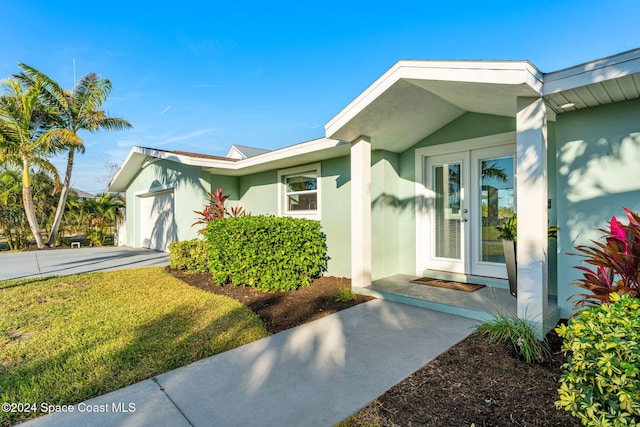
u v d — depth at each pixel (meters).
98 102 13.12
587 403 1.68
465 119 5.39
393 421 2.15
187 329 3.86
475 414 2.20
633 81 3.03
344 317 4.22
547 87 3.32
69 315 4.39
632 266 2.54
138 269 7.88
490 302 4.31
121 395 2.49
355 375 2.74
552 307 3.88
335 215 7.02
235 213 8.54
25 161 12.64
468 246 5.48
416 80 3.83
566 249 3.92
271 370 2.85
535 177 3.42
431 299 4.52
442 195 5.84
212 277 6.76
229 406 2.33
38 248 13.35
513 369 2.78
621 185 3.57
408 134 5.57
